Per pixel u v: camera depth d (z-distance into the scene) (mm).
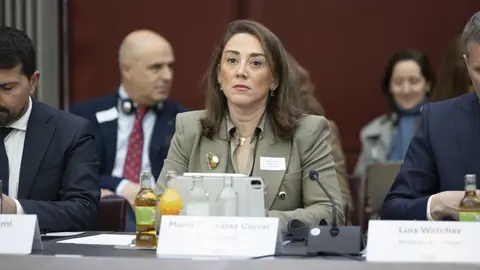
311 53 15609
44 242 7430
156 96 12398
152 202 7160
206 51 15578
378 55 15492
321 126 8500
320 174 8336
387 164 11742
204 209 7023
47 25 15484
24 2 15359
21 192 8617
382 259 6277
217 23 15562
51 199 8695
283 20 15586
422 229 6324
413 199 8094
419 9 15359
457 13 15289
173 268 6273
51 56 15570
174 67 15664
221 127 8492
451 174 8125
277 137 8414
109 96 12641
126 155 12328
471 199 7008
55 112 8961
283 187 8289
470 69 7695
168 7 15656
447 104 8438
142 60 12430
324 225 6945
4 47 8250
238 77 8219
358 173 14164
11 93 8359
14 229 6801
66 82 15977
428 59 14000
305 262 6164
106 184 11977
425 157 8312
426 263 6145
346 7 15492
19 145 8734
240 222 6629
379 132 14023
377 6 15453
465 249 6258
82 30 15836
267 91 8383
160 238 6652
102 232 8289
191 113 8688
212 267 6238
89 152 8844
